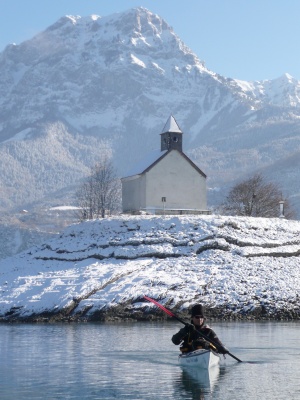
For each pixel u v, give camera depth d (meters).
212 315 62.31
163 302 63.50
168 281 67.62
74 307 63.00
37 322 60.47
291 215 127.56
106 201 128.75
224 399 27.25
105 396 27.88
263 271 72.19
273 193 127.56
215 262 74.06
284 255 78.75
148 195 103.88
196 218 84.38
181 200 105.25
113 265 74.00
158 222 84.25
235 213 121.25
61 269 76.19
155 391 28.81
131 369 34.00
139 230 83.56
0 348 41.91
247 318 62.09
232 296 65.31
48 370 33.81
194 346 34.62
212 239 79.12
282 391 28.69
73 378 31.72
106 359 37.22
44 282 69.81
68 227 91.31
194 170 106.06
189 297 64.44
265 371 33.44
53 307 62.59
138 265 73.06
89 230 87.25
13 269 80.56
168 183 104.75
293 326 55.78
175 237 79.94
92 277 69.00
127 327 55.47
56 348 41.84
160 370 33.75
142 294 64.38
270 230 85.19
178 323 58.94
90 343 44.34
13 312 63.12
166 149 106.19
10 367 34.69
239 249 77.19
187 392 28.58
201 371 33.41
